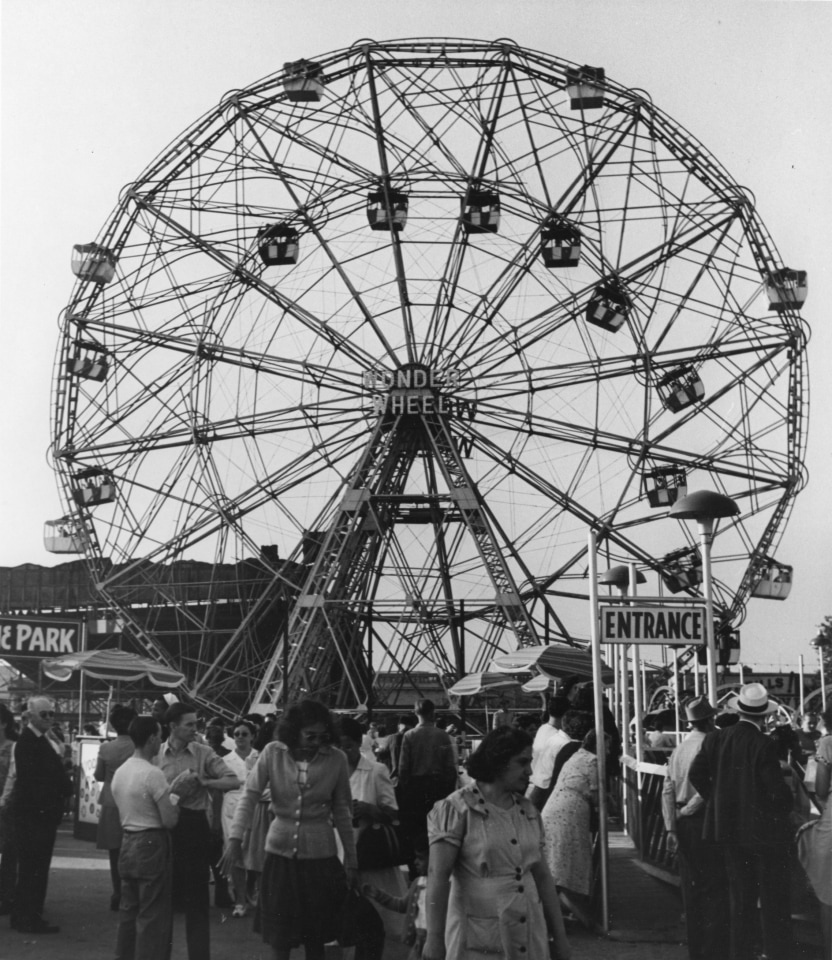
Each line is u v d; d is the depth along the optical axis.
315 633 58.22
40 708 17.23
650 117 56.66
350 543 59.03
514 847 9.09
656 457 58.31
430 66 57.97
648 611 17.09
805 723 29.11
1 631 42.16
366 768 14.52
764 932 13.60
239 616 74.19
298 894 11.79
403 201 59.44
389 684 61.69
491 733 9.32
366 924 11.99
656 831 22.11
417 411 58.22
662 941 15.95
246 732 20.73
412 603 57.66
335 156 59.00
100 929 17.11
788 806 13.69
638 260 57.28
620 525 59.06
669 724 28.62
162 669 37.88
